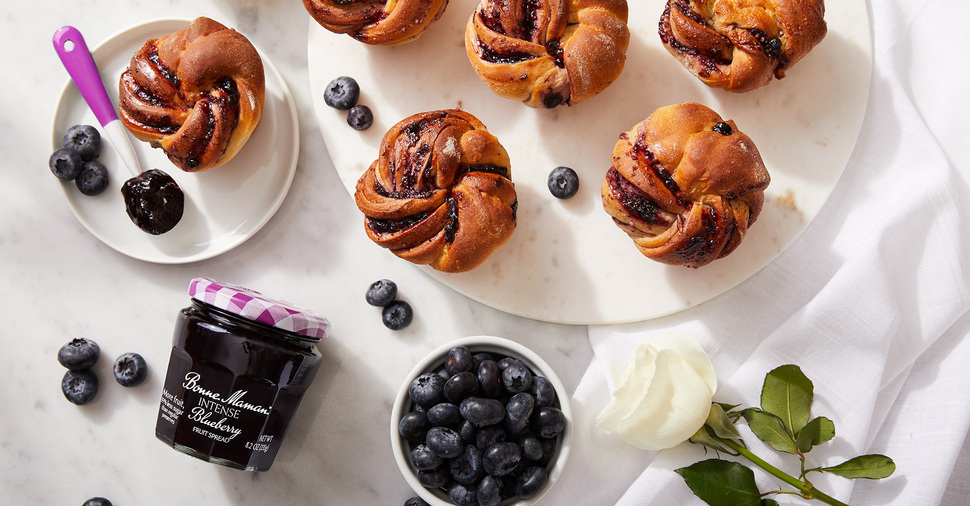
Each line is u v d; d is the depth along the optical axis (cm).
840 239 60
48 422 62
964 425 58
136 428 62
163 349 62
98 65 61
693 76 60
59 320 62
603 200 57
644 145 56
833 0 59
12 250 62
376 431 61
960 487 61
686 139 55
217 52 57
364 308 61
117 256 62
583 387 60
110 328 62
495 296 60
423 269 60
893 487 58
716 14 57
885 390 59
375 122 61
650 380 54
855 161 60
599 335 60
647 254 57
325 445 61
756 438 58
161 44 58
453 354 57
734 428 56
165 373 62
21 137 62
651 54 60
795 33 56
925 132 59
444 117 57
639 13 60
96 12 62
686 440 58
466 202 56
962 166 60
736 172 54
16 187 62
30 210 62
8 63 62
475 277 60
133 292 62
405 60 61
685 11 57
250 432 55
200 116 57
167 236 61
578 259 60
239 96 57
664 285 59
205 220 61
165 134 58
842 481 57
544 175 60
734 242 56
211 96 57
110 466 62
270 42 62
